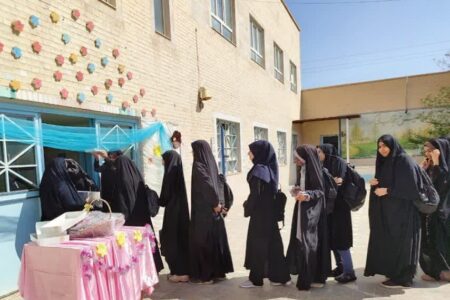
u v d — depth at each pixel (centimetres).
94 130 489
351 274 418
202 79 822
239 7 1081
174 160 446
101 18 500
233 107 1012
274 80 1459
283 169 1575
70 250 276
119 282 311
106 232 311
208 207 424
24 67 380
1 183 365
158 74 641
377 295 379
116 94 525
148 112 605
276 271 413
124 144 552
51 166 373
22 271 292
